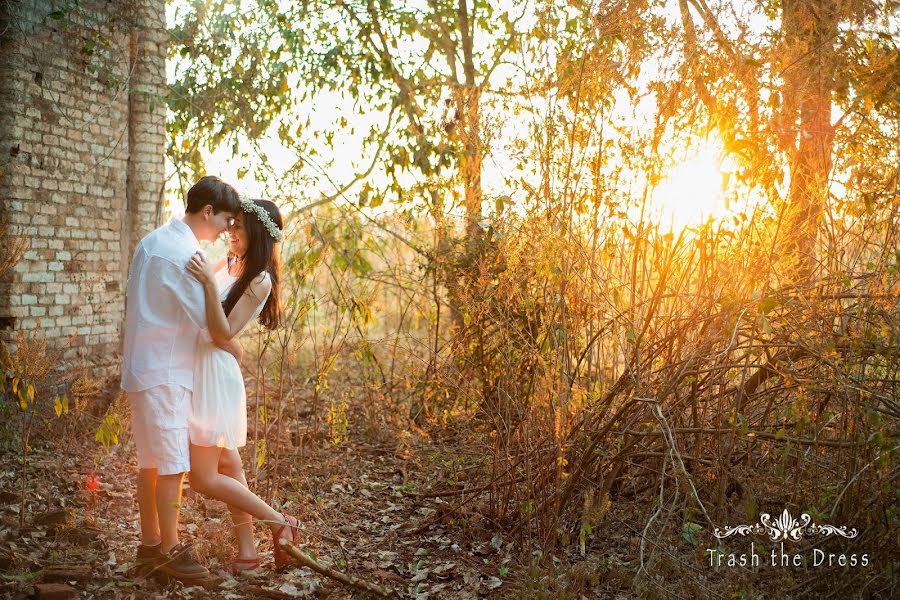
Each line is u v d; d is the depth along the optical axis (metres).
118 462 5.08
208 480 3.45
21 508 3.72
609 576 3.52
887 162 3.91
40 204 5.90
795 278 3.86
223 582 3.40
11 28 5.69
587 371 4.22
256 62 7.21
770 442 3.71
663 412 3.85
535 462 4.12
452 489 4.75
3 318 5.69
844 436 3.49
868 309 3.43
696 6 3.88
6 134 5.66
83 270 6.29
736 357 4.11
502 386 4.68
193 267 3.32
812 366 3.57
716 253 3.77
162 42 6.98
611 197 4.03
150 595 3.21
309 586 3.42
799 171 3.99
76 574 3.21
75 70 6.19
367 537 4.18
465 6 7.01
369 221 6.79
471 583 3.56
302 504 4.46
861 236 3.83
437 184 5.88
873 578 3.08
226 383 3.49
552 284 3.96
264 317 3.81
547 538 3.69
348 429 6.29
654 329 3.92
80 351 6.26
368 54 7.03
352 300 5.79
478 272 5.49
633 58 3.92
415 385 6.12
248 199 3.63
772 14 4.06
